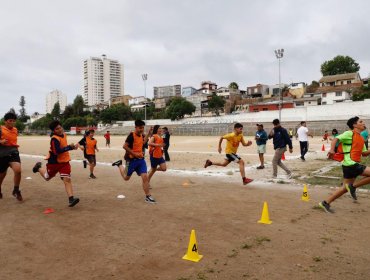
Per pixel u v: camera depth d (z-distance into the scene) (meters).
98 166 15.29
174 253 4.57
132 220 6.13
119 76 187.12
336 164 14.09
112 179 11.12
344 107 53.62
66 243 4.97
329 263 4.20
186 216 6.39
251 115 65.44
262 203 7.43
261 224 5.85
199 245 4.86
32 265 4.21
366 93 62.47
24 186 9.80
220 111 98.12
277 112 61.47
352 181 6.66
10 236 5.29
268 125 60.94
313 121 56.09
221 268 4.08
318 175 11.13
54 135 6.98
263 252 4.57
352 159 6.51
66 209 6.96
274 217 6.27
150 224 5.88
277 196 8.16
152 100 135.25
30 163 17.28
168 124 81.19
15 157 7.69
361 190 8.67
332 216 6.33
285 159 16.78
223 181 10.52
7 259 4.41
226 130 66.56
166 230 5.55
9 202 7.66
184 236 5.25
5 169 7.78
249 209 6.90
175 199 7.90
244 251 4.61
